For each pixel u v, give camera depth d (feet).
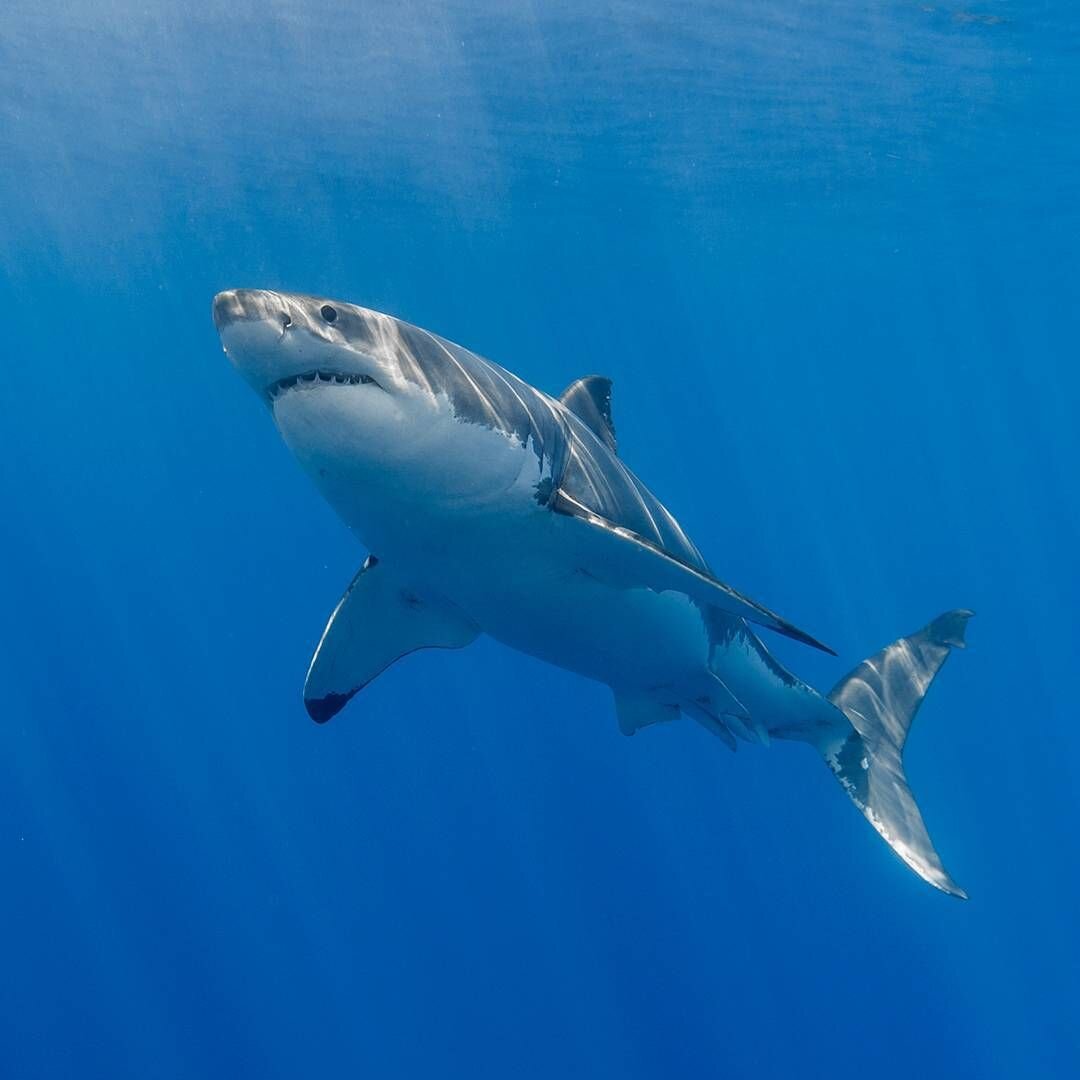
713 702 21.35
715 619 20.03
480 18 46.39
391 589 18.07
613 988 61.11
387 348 12.61
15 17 44.88
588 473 16.92
